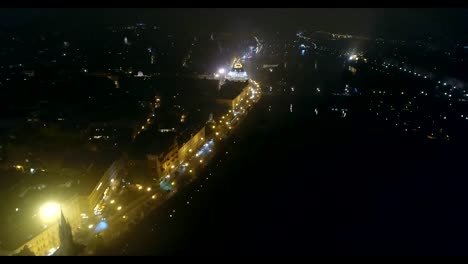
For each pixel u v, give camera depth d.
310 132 174.75
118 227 105.62
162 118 180.50
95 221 108.75
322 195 123.19
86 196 107.69
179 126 166.00
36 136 148.75
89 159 129.25
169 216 110.12
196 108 196.12
